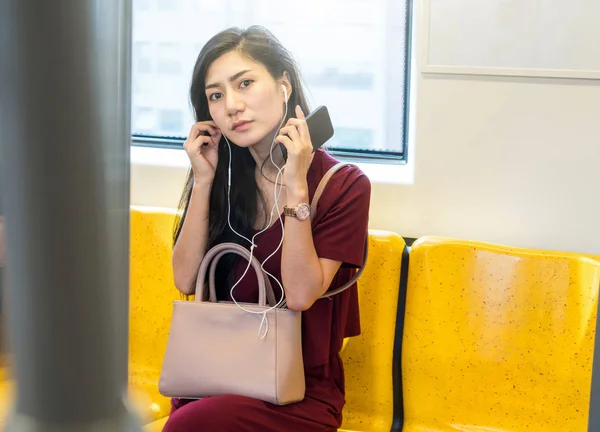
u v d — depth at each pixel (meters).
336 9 2.69
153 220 2.47
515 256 2.15
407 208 2.49
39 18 0.10
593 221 2.38
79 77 0.11
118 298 0.11
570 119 2.36
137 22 2.89
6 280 0.11
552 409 2.09
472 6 2.36
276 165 1.92
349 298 2.04
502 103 2.39
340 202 1.88
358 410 2.25
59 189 0.11
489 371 2.15
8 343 0.11
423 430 2.18
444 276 2.20
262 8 2.78
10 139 0.11
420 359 2.20
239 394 1.79
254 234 1.93
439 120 2.44
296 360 1.80
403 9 2.64
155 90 2.93
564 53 2.33
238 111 1.85
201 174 1.94
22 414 0.11
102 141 0.11
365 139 2.74
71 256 0.11
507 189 2.42
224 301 1.90
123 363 0.12
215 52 1.88
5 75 0.10
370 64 2.70
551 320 2.11
